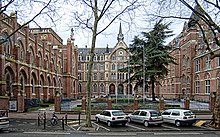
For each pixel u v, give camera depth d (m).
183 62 60.44
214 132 17.19
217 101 19.83
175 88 63.59
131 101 45.12
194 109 31.17
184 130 18.27
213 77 43.03
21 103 31.59
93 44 19.64
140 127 19.86
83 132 17.25
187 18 18.66
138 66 40.91
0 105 30.23
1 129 18.08
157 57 39.09
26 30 44.06
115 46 94.25
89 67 19.67
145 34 40.69
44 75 54.41
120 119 20.17
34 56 49.00
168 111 21.70
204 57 47.62
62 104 40.47
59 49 71.12
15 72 38.09
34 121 23.81
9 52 37.75
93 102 43.38
